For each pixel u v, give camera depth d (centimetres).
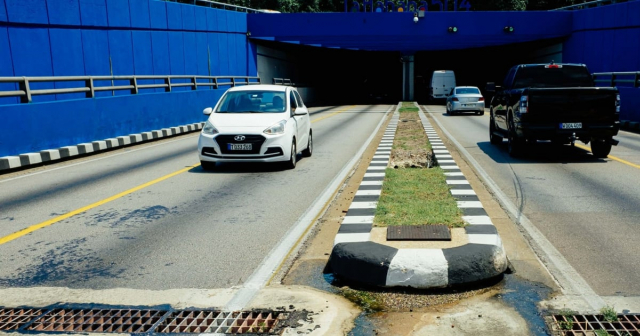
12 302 448
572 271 495
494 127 1519
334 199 830
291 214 749
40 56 2072
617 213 715
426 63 6209
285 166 1176
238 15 3716
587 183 936
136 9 2667
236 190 934
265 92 1253
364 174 999
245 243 609
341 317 403
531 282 470
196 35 3241
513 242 582
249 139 1116
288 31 3822
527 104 1162
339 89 6556
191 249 588
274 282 484
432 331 377
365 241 518
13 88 1938
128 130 1738
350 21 3769
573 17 3491
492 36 3691
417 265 457
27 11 2002
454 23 3703
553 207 755
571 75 1331
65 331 392
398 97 6256
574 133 1159
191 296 451
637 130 1925
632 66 2842
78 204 830
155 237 638
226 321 402
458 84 6131
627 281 468
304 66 5338
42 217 747
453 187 833
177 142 1792
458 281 454
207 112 1227
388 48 4588
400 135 1855
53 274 513
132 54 2648
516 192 863
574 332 371
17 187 984
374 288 463
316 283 480
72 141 1441
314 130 2178
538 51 4222
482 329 379
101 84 2422
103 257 564
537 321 391
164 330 391
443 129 2112
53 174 1132
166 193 912
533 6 5700
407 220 607
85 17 2312
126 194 906
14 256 572
